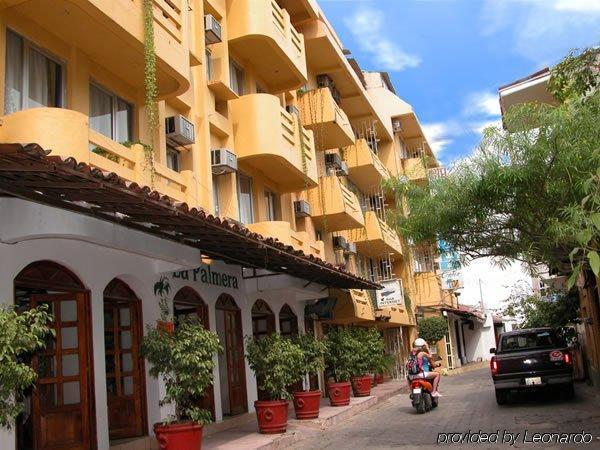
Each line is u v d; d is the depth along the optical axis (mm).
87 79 10633
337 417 15453
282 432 12727
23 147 5496
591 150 8484
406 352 34188
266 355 12852
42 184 6707
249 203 17188
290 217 20000
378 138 33812
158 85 11844
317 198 21766
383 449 10836
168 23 11234
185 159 13688
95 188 6801
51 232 8203
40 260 8938
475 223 10883
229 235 9961
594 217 4711
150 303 11273
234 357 15039
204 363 9648
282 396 13273
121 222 8734
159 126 12570
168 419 9695
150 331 10125
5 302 8148
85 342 9641
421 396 16297
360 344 18812
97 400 9602
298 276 15812
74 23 9703
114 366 10953
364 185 29828
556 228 8453
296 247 17422
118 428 10727
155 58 10578
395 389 24125
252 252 11812
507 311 27125
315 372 14820
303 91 22734
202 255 12430
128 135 11750
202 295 13469
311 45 23453
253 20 16375
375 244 27375
